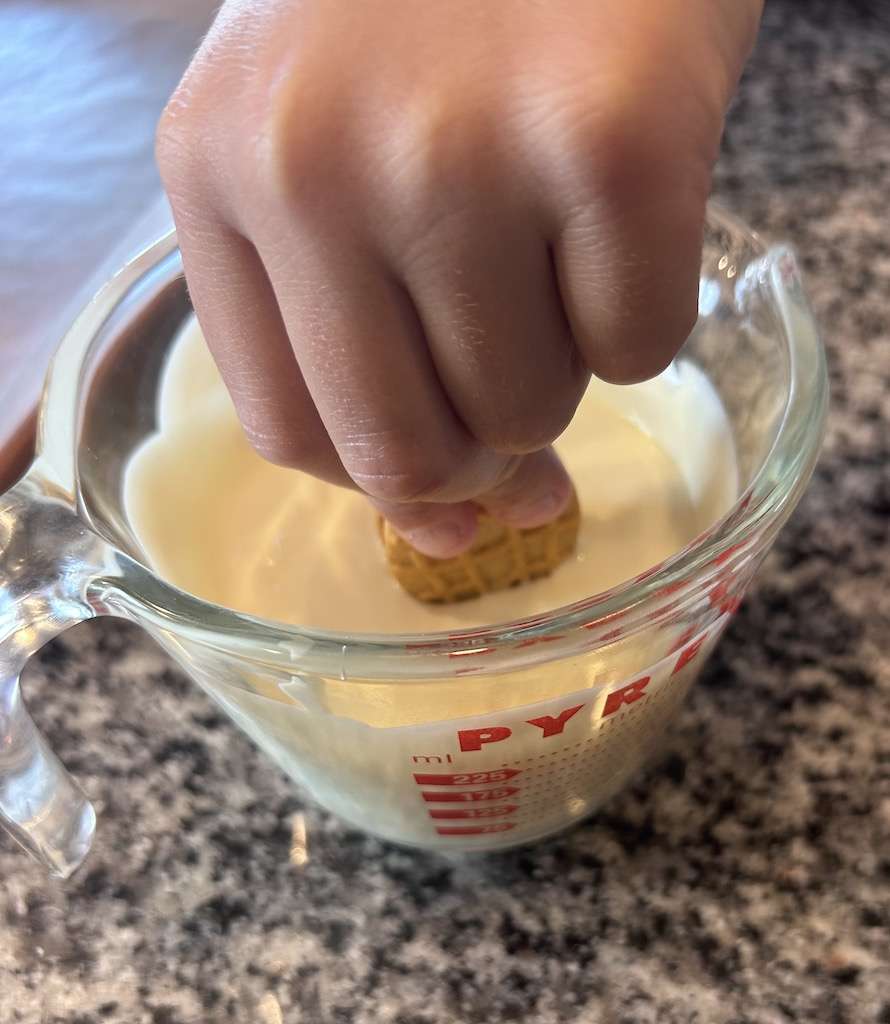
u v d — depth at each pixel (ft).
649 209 0.32
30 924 0.65
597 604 0.46
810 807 0.65
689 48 0.33
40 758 0.57
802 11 1.23
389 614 0.67
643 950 0.61
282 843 0.67
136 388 0.67
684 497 0.70
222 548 0.72
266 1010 0.60
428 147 0.31
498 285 0.34
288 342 0.39
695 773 0.68
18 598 0.51
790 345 0.56
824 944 0.60
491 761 0.53
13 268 1.05
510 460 0.45
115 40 1.31
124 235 1.07
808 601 0.75
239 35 0.35
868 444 0.84
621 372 0.37
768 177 1.04
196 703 0.75
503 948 0.61
